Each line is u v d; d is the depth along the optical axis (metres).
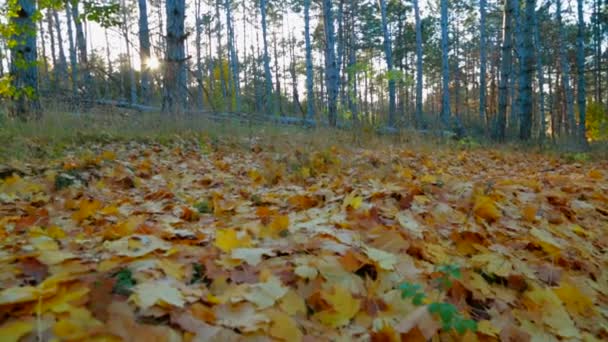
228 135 6.16
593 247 2.00
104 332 0.83
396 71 11.57
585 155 6.15
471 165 5.09
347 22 24.25
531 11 8.75
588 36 20.42
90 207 2.09
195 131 6.18
